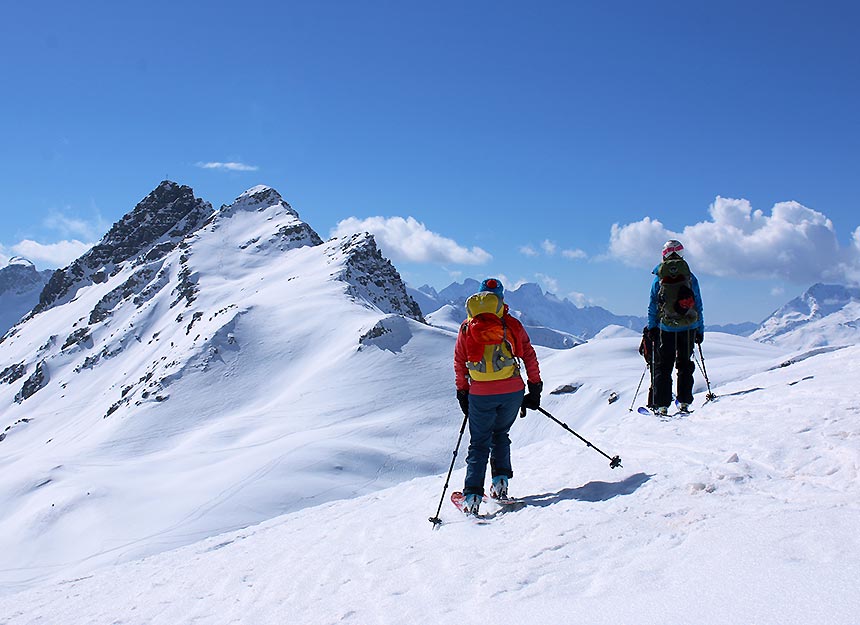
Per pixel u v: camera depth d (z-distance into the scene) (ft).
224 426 378.94
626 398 289.74
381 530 24.31
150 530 211.41
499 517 21.83
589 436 32.27
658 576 13.05
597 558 15.31
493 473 24.27
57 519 230.48
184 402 446.60
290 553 24.67
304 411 380.37
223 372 483.92
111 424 439.22
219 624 18.48
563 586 13.94
